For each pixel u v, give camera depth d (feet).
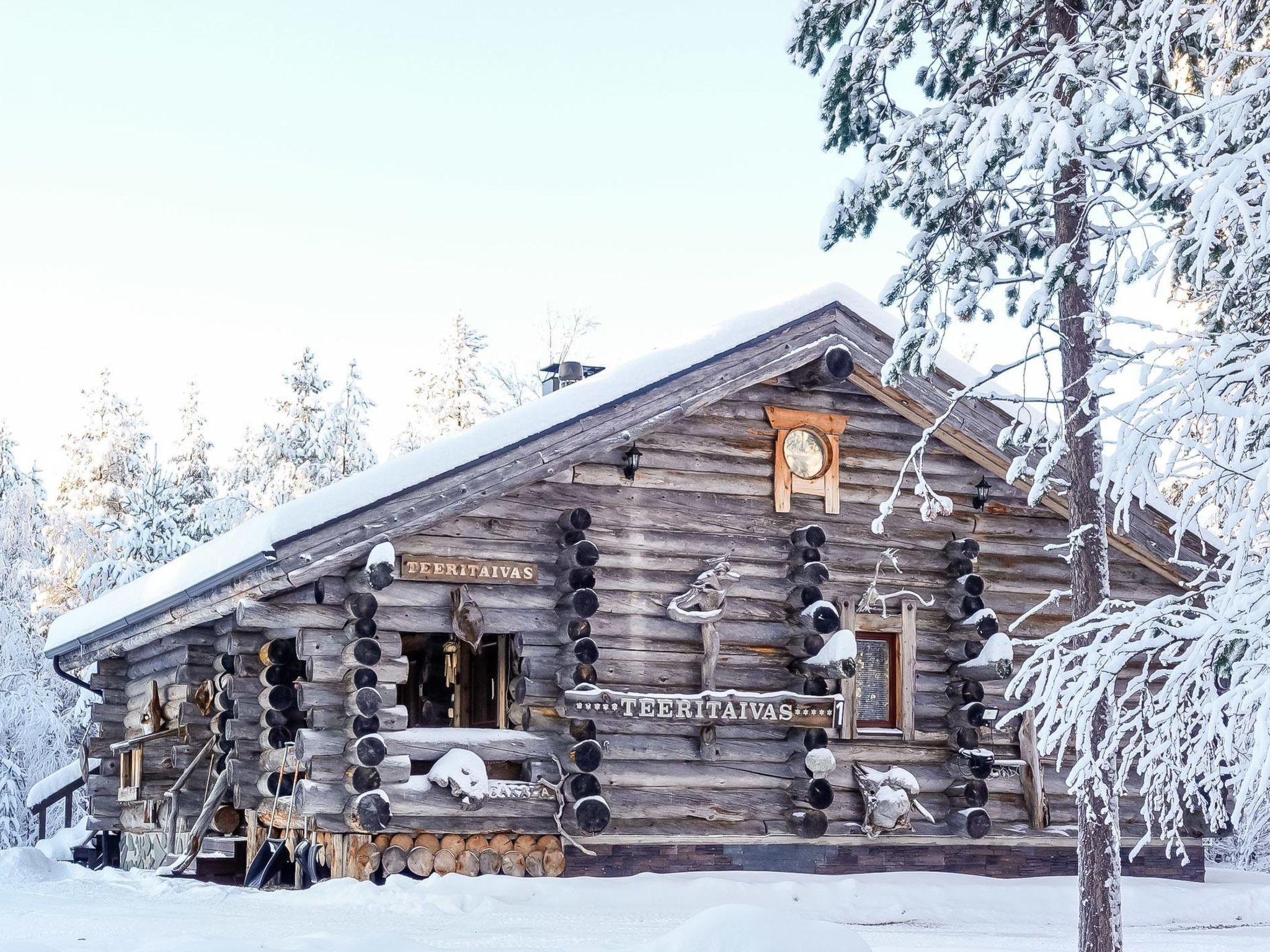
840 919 45.83
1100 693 28.48
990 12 40.73
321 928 36.50
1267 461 26.71
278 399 151.43
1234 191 26.89
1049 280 33.96
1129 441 28.22
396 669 46.85
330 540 45.27
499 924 38.88
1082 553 35.06
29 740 109.70
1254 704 25.55
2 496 136.87
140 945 30.48
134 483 159.53
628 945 34.30
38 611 127.54
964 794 53.98
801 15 42.24
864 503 54.85
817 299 53.11
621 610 50.42
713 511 52.29
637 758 49.88
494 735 47.96
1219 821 30.30
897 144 37.68
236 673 52.19
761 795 51.42
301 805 45.70
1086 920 33.78
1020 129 33.37
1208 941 42.78
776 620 52.70
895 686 54.75
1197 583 29.40
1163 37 30.48
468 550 48.55
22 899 45.47
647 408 50.42
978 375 55.16
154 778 59.93
